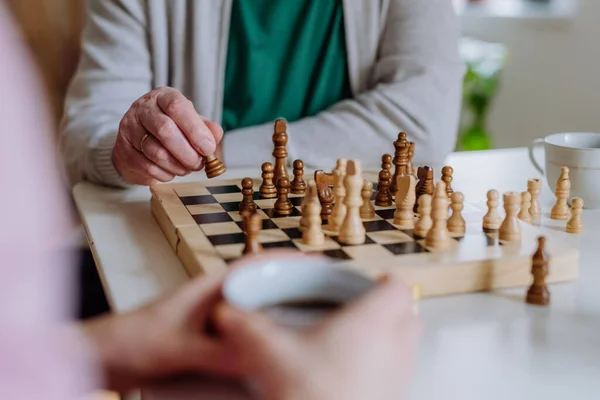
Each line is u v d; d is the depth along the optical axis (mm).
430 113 1705
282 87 1827
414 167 1502
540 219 1150
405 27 1784
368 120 1676
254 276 580
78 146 1455
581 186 1190
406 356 530
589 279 922
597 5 2688
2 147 398
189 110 1239
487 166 1558
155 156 1255
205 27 1737
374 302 522
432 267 864
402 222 1060
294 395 467
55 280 445
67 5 3510
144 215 1201
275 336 490
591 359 709
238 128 1843
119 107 1614
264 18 1787
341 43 1832
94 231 1105
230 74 1825
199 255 898
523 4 3195
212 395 579
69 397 468
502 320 799
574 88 2846
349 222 969
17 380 434
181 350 573
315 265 590
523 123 3135
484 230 1013
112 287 882
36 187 417
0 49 400
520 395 639
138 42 1697
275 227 1045
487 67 3189
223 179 1391
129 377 588
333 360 477
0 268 409
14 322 425
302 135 1633
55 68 3348
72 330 585
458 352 719
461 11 3396
